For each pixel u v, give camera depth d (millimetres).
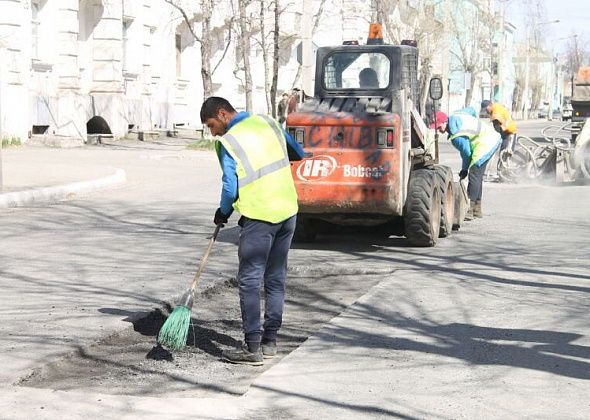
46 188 18016
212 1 32438
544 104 130625
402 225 14273
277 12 34250
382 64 13117
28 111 31188
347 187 12273
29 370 6793
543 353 7543
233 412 6059
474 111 16031
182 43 44469
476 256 12258
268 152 7426
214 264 11516
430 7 52969
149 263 11477
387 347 7727
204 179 23156
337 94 13195
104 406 6062
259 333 7484
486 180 24844
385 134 12156
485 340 7945
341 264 11648
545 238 13930
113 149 31656
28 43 30938
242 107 49469
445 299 9516
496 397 6438
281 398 6387
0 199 16531
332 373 6977
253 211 7352
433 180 12953
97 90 36031
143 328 8594
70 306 8938
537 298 9609
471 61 69938
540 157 24234
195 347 8016
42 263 11344
